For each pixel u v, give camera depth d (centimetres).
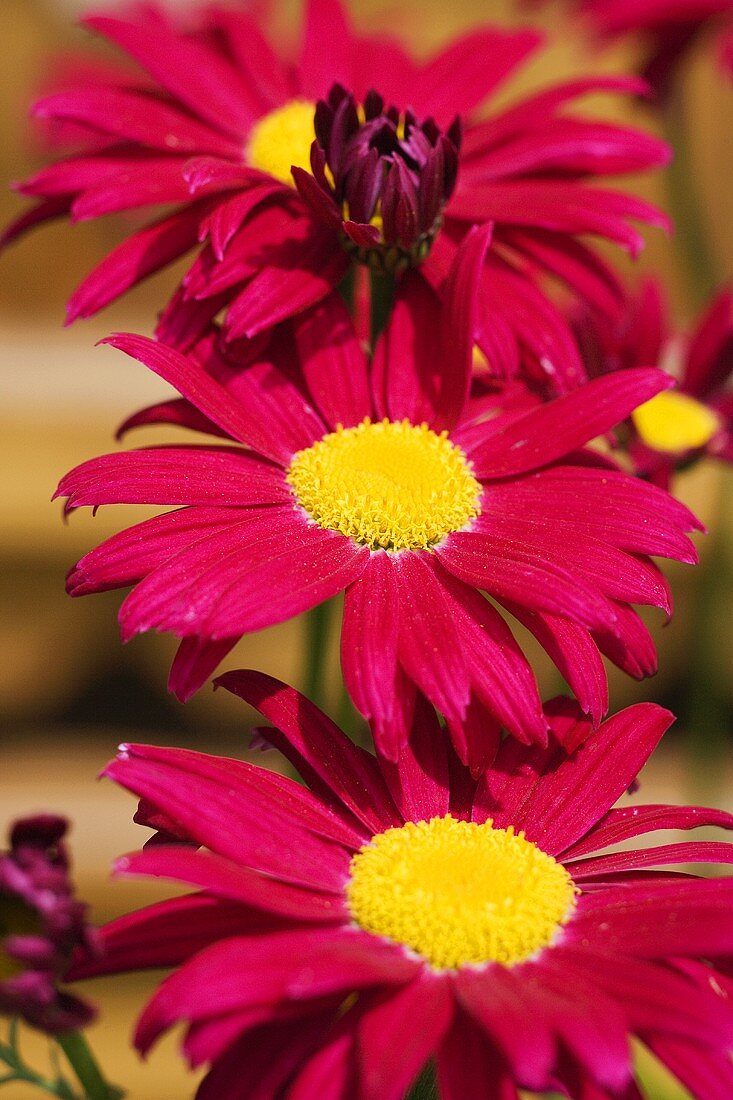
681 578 66
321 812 39
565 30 60
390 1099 35
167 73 43
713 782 53
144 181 41
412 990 37
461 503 40
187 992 36
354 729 42
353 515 40
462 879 38
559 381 41
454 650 38
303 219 41
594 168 43
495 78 44
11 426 65
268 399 41
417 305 41
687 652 66
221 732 68
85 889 66
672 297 67
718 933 37
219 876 37
